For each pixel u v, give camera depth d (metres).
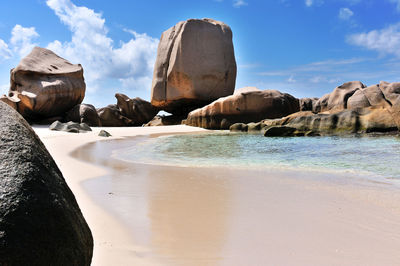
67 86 27.72
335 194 5.29
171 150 12.02
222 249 3.21
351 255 3.07
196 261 2.95
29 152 2.06
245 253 3.12
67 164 8.70
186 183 6.25
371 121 16.73
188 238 3.50
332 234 3.59
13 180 1.83
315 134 17.20
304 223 3.94
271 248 3.24
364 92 24.80
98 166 8.40
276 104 26.09
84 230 2.20
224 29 35.69
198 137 18.17
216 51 34.19
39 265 1.70
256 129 21.97
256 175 6.97
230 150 11.73
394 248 3.21
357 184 5.99
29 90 26.28
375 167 7.71
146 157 10.16
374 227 3.79
